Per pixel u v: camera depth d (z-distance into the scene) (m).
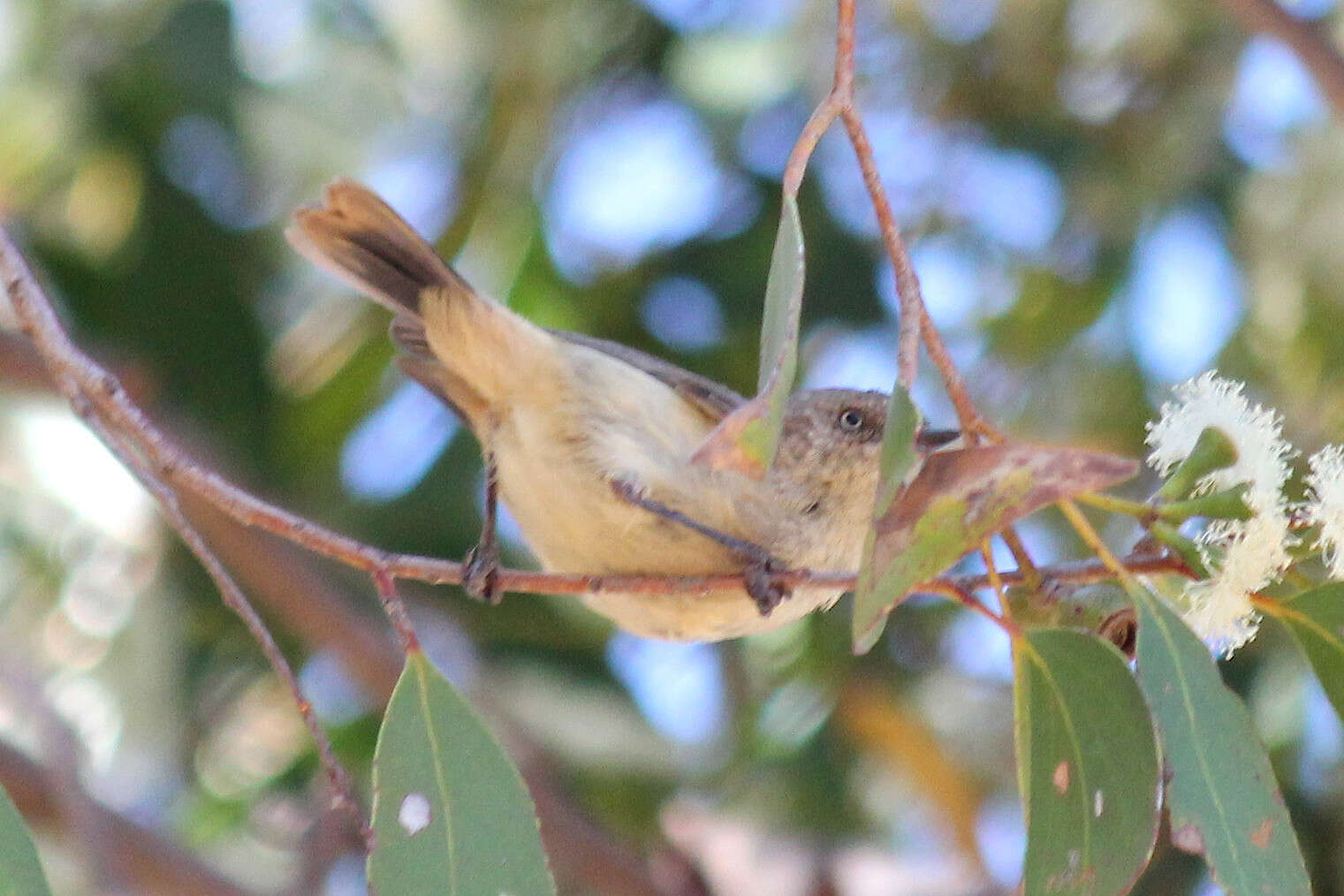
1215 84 10.64
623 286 10.73
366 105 10.95
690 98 10.93
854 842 10.35
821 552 6.85
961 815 10.28
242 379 10.35
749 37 11.11
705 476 6.56
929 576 4.18
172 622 10.16
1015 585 5.03
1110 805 4.61
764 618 6.82
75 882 9.61
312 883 9.42
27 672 9.29
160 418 9.94
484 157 10.93
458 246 10.96
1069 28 10.69
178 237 10.39
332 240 6.93
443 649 10.50
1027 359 10.84
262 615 10.39
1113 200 10.72
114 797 9.91
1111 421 10.58
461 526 10.37
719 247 10.70
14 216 10.43
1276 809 4.53
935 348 4.55
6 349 9.83
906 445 4.25
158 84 10.32
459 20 10.99
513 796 4.99
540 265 10.88
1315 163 10.48
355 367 10.77
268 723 10.78
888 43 10.94
